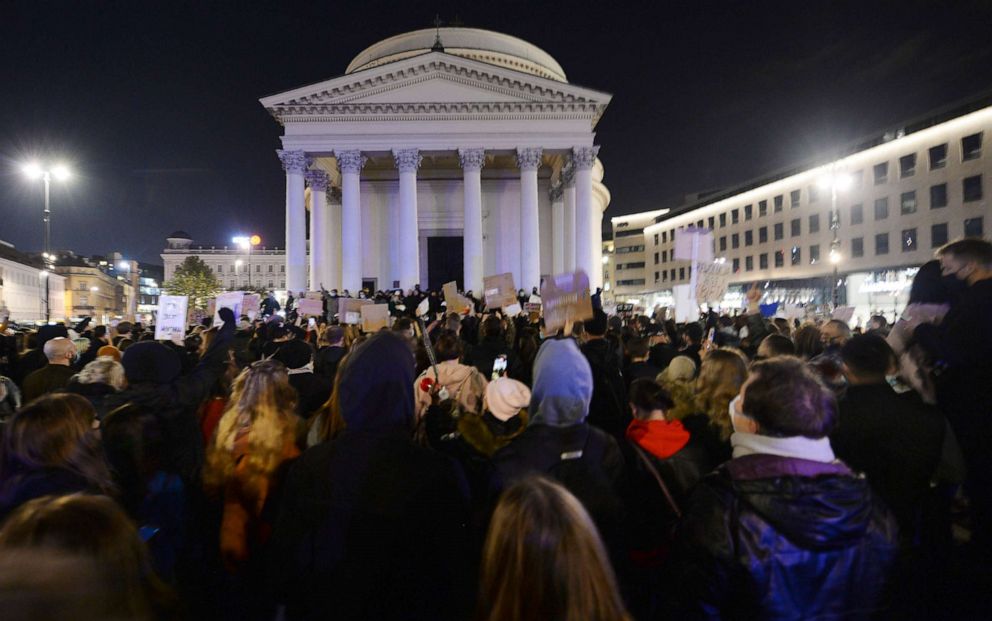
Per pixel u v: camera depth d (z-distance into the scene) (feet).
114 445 11.30
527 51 175.73
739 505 7.67
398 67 118.62
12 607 4.41
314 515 8.48
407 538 8.39
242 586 13.19
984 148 138.62
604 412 17.90
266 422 12.18
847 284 172.14
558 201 150.61
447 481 8.83
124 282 444.55
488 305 45.65
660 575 10.65
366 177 146.41
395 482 8.52
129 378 15.15
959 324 12.90
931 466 11.72
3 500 9.09
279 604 9.07
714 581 7.67
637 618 11.10
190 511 14.43
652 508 11.34
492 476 10.22
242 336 35.63
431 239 148.36
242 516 11.65
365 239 145.07
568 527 5.12
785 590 7.29
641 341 23.22
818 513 7.27
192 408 16.02
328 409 13.47
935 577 13.16
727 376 13.56
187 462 14.99
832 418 7.98
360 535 8.31
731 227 224.94
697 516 8.02
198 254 429.38
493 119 121.29
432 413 15.87
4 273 236.84
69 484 9.25
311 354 20.54
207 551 14.67
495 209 147.13
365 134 120.67
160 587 5.73
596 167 165.78
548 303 19.25
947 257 13.94
